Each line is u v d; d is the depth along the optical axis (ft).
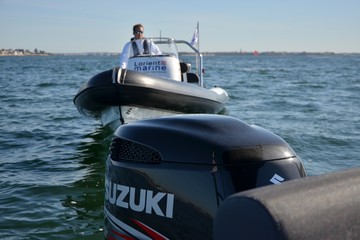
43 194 13.58
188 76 26.68
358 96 46.24
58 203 12.75
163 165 6.04
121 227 6.43
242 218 2.99
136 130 6.54
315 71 127.95
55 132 24.64
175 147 6.04
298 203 3.01
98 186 14.34
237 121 6.66
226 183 5.71
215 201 5.67
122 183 6.43
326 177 3.39
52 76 92.27
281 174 5.99
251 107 35.60
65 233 10.57
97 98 18.78
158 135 6.24
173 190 5.93
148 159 6.23
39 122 28.37
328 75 100.63
